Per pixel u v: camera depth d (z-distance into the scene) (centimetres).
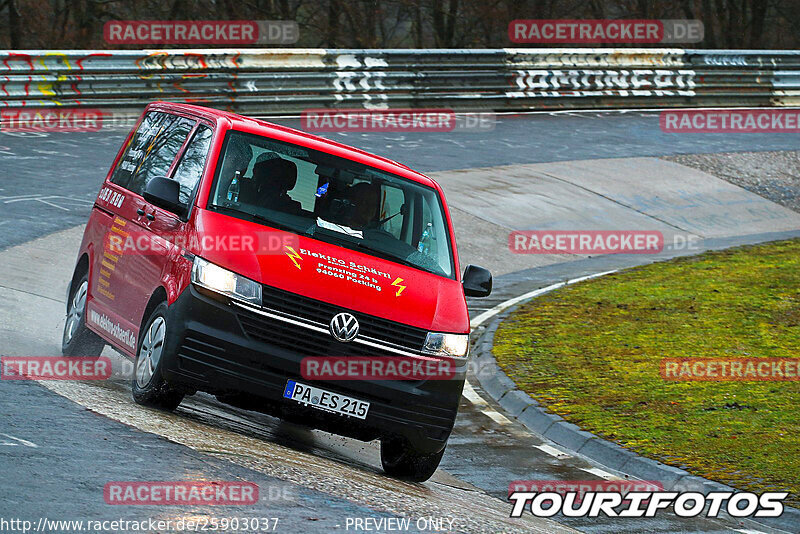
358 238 2589
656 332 4469
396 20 14850
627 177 7706
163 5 13600
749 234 7144
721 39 16912
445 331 2444
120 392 2591
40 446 1878
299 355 2308
